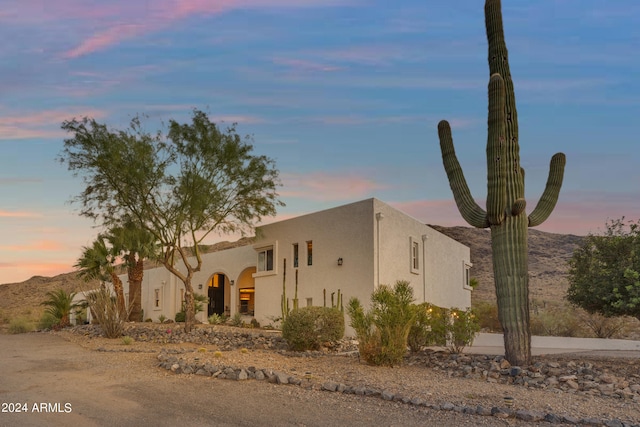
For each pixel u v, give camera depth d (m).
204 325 24.45
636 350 19.42
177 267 34.03
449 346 15.35
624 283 13.45
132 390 9.82
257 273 25.77
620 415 8.00
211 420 7.77
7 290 74.62
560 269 56.47
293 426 7.49
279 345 17.67
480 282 54.47
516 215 12.26
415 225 24.00
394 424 7.58
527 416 7.85
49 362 13.65
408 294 13.67
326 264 22.17
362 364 12.91
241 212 22.77
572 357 14.12
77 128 20.58
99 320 20.84
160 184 20.95
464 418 7.92
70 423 7.59
